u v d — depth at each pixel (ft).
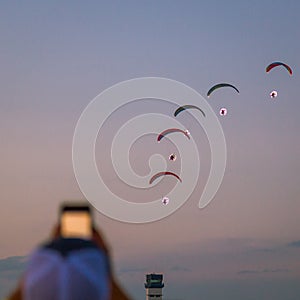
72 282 35.45
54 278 35.42
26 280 35.76
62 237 37.35
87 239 37.29
